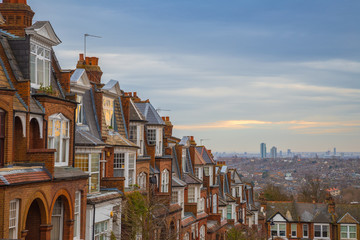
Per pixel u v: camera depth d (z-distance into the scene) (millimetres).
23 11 28047
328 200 92625
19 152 24531
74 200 27141
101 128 36438
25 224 23781
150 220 34438
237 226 68375
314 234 90688
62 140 28938
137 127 44438
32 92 26812
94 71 39938
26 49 26391
